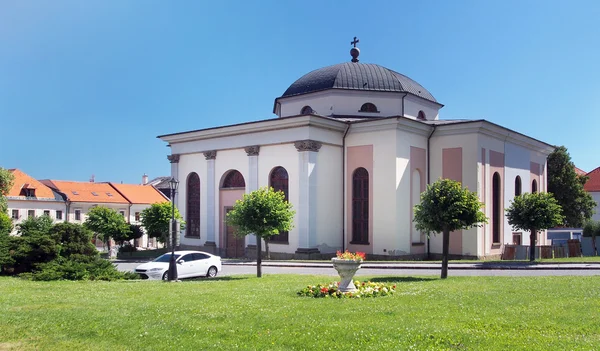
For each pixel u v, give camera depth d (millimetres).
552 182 54219
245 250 36812
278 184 35312
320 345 8820
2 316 11680
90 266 22031
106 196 67688
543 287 16359
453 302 13250
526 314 11258
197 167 41062
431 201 21047
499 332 9547
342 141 35594
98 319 11281
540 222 29656
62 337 9844
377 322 10555
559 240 44750
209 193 39562
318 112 38156
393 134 33000
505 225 37594
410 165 34031
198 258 25531
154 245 70250
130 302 13750
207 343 9141
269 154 35781
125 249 46156
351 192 35031
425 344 8734
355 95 37562
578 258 32125
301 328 10070
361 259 15711
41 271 21078
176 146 42625
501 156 37438
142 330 10172
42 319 11352
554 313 11336
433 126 35125
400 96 37938
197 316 11430
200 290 16812
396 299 13992
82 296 15070
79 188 66500
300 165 33531
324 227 34062
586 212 55188
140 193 73062
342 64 40281
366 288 15500
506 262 29594
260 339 9312
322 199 34031
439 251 34844
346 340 9133
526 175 41844
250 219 22953
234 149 38188
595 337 9125
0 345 9344
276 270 28203
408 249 33594
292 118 33469
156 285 18594
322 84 38438
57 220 60656
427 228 21547
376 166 33719
